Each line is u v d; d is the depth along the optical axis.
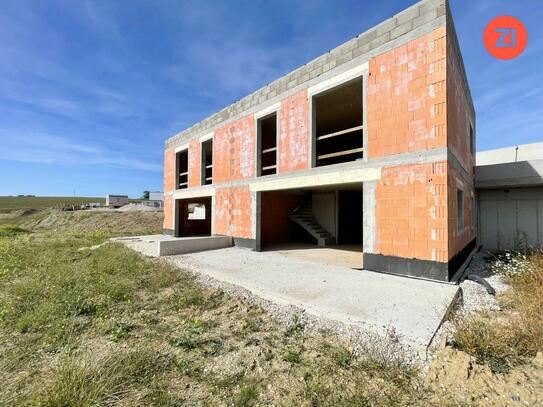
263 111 9.60
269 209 11.55
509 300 4.46
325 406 2.16
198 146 13.48
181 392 2.36
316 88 7.73
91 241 12.95
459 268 6.34
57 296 4.64
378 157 6.23
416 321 3.51
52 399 2.11
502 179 10.00
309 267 6.82
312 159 7.86
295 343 3.22
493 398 2.17
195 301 4.64
